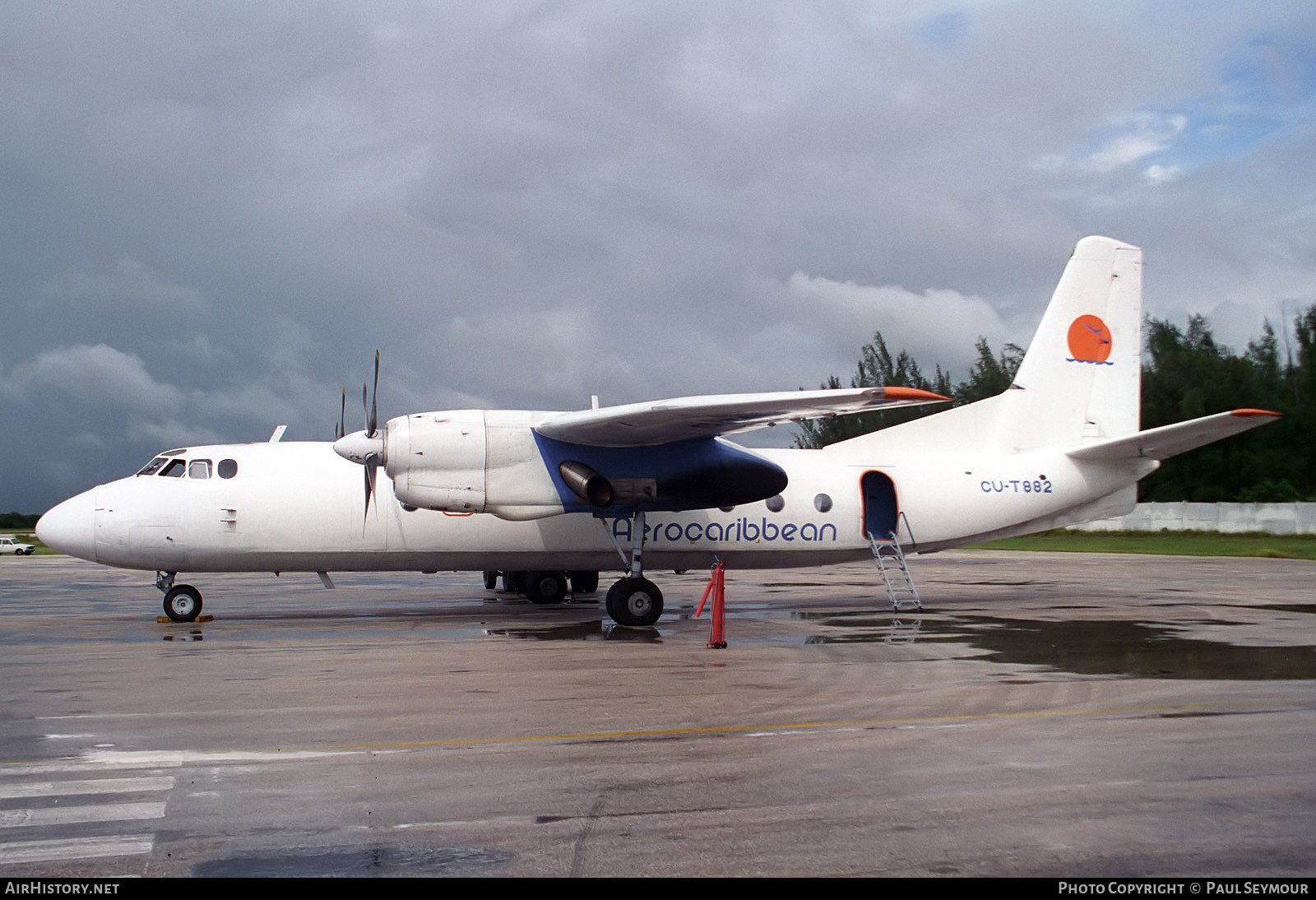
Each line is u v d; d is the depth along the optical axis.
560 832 5.16
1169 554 37.16
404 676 9.81
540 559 16.05
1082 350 18.12
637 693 8.91
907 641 12.50
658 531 16.14
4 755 6.61
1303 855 4.84
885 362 63.69
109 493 14.98
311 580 27.00
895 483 17.05
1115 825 5.25
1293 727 7.49
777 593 20.66
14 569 33.72
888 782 6.03
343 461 15.80
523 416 14.73
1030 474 17.56
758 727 7.51
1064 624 14.36
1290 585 22.28
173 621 15.22
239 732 7.30
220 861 4.75
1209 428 16.08
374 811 5.47
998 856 4.83
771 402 12.71
